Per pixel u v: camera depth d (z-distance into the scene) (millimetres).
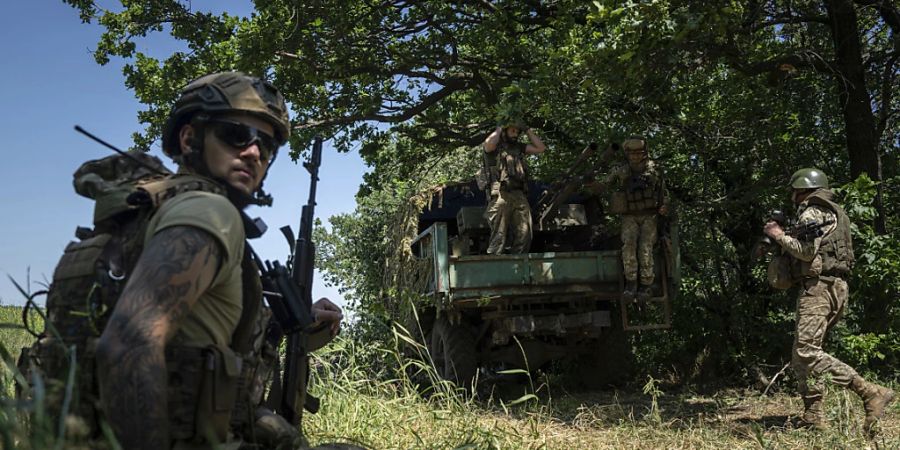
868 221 8625
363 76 13141
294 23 11703
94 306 1526
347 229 14742
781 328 9117
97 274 1547
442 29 12555
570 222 9461
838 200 8156
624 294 7895
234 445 1679
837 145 9625
